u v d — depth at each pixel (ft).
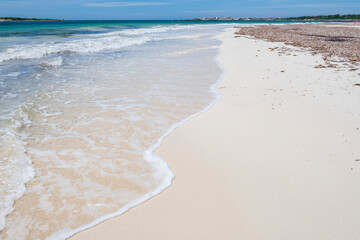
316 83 29.99
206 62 45.09
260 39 88.33
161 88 29.25
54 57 45.39
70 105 23.03
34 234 9.88
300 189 12.53
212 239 9.86
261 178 13.43
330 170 13.93
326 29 148.36
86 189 12.47
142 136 17.93
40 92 26.16
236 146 16.66
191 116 21.56
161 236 9.99
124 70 37.78
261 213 11.11
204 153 15.89
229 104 24.40
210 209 11.39
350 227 10.30
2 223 10.25
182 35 107.14
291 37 93.81
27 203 11.36
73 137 17.30
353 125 19.04
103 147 16.29
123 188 12.67
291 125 19.43
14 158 14.39
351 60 43.55
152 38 90.68
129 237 9.93
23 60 41.27
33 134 17.34
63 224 10.41
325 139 17.19
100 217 10.86
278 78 32.96
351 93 26.05
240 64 42.80
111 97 25.70
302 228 10.30
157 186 12.92
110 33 108.68
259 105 23.81
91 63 42.14
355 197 11.95
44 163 14.28
